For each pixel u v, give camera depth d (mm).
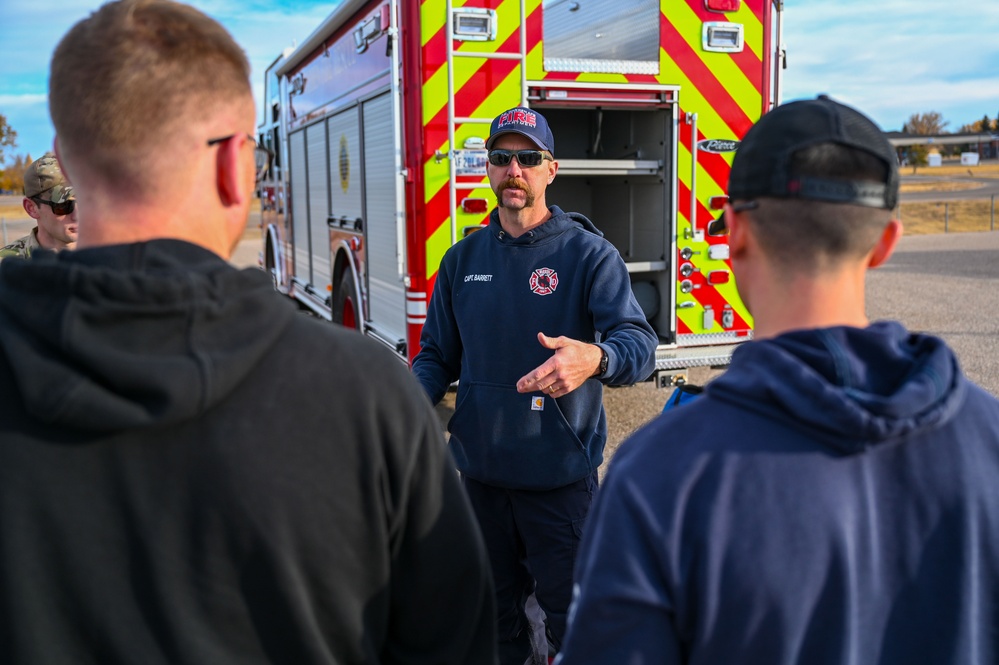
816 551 971
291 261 9016
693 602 994
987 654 1032
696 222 5004
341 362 1050
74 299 923
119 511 965
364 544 1051
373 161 5391
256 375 1007
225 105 1057
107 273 918
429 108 4383
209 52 1041
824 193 1024
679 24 4805
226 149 1074
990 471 1042
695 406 1077
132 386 908
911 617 1015
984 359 7012
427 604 1139
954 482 1020
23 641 957
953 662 1004
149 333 940
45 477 953
